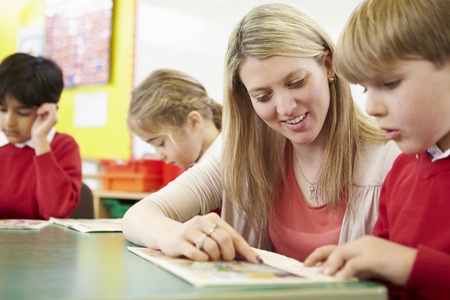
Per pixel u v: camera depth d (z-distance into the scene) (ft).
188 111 5.24
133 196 8.75
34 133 5.89
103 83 10.79
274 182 3.87
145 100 5.23
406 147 2.36
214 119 5.58
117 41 10.66
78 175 6.25
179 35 9.76
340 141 3.54
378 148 3.54
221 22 9.10
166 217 3.26
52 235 3.63
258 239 3.94
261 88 3.23
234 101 3.74
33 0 12.36
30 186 6.00
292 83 3.17
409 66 2.20
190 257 2.48
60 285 1.83
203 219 2.64
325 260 2.33
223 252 2.46
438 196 2.53
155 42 10.09
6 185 6.00
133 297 1.59
